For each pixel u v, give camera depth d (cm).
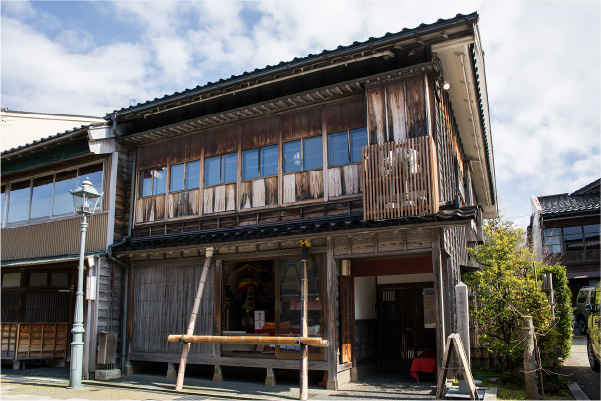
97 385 1082
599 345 922
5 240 1524
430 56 959
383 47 936
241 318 1216
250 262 1251
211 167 1229
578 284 2503
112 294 1246
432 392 882
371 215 930
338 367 959
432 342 1155
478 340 1025
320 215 1048
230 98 1216
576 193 2978
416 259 984
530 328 812
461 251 1316
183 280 1188
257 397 888
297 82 1128
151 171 1333
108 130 1297
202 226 1209
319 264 1021
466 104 1248
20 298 1440
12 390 1022
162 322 1194
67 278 1533
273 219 1109
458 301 817
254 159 1168
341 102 1074
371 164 952
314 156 1088
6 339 1404
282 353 1027
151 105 1205
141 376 1181
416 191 898
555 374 890
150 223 1288
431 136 916
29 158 1458
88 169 1392
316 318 1004
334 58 973
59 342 1474
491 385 884
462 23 855
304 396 858
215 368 1090
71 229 1367
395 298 1214
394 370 1173
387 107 984
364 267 1040
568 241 2559
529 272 954
